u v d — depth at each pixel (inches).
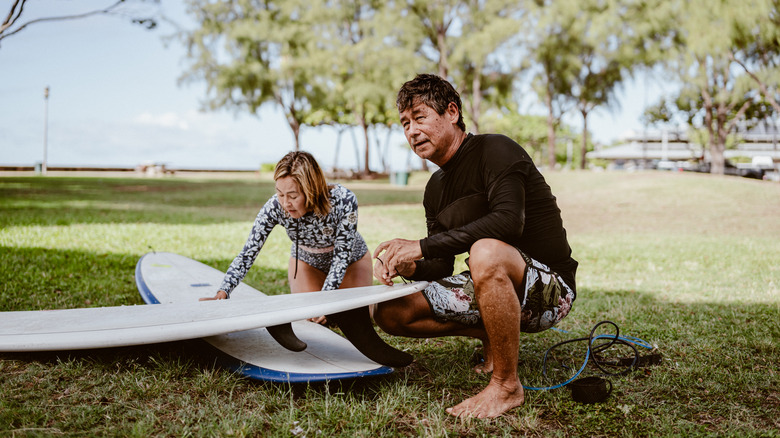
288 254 270.4
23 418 82.0
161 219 413.4
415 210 558.9
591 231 435.2
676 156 2447.1
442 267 95.9
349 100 1501.0
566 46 1199.6
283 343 94.7
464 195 95.3
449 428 83.8
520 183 90.3
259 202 631.8
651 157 2454.5
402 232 389.4
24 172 1574.8
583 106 1346.0
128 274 206.5
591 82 1293.1
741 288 199.6
